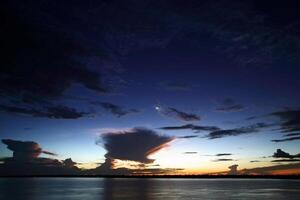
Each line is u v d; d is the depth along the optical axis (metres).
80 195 98.06
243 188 154.88
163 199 82.50
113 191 122.75
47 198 85.88
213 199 82.56
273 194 103.44
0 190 123.12
